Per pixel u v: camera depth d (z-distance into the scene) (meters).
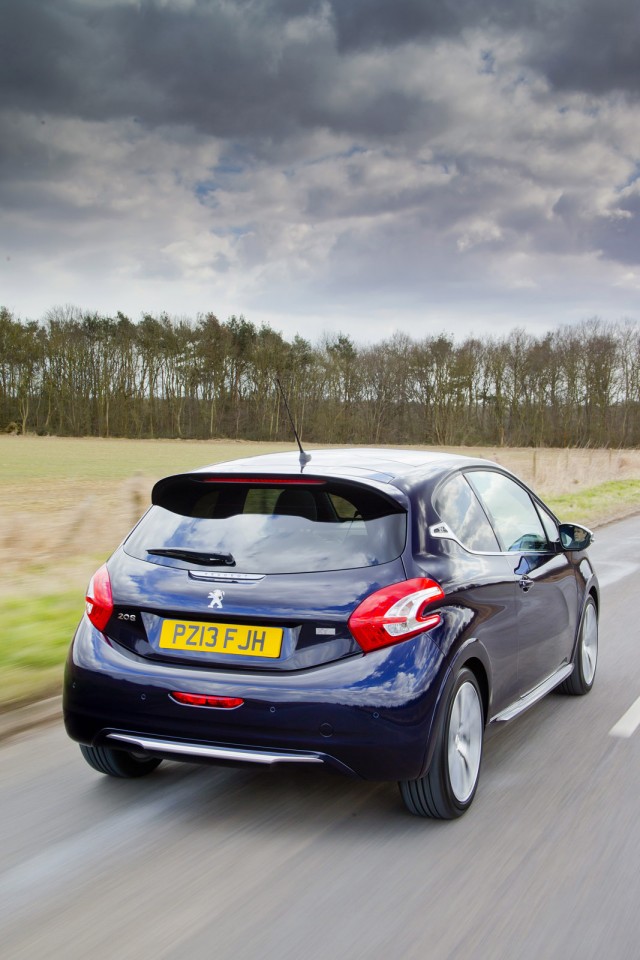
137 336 92.56
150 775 4.23
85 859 3.32
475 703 3.83
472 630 3.73
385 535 3.60
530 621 4.52
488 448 84.81
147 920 2.85
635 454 39.03
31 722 5.07
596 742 4.67
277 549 3.63
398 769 3.37
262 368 92.19
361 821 3.66
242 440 92.25
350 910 2.91
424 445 91.19
